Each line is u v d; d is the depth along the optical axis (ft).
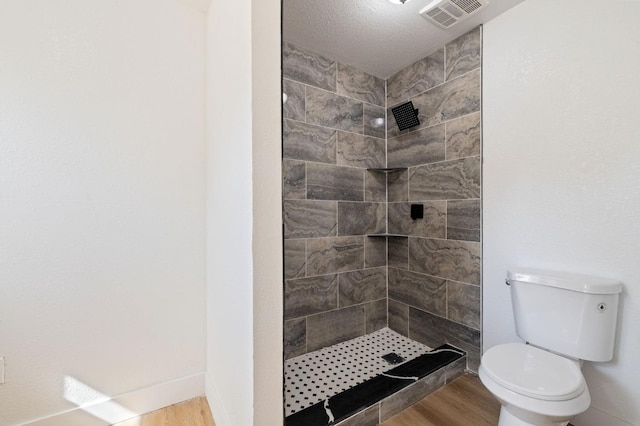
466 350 6.22
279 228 3.15
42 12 4.07
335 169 7.20
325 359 6.53
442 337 6.72
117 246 4.58
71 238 4.27
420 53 6.93
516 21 5.33
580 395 3.51
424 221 7.13
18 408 3.99
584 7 4.52
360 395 4.78
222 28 4.14
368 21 5.77
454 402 5.17
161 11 4.90
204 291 5.27
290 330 6.56
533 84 5.12
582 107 4.57
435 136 6.85
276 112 3.13
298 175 6.64
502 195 5.59
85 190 4.35
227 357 4.00
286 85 6.47
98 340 4.46
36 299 4.07
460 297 6.35
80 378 4.34
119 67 4.57
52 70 4.13
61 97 4.18
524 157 5.26
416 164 7.32
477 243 6.02
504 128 5.55
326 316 7.07
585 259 4.55
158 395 4.88
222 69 4.14
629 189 4.13
